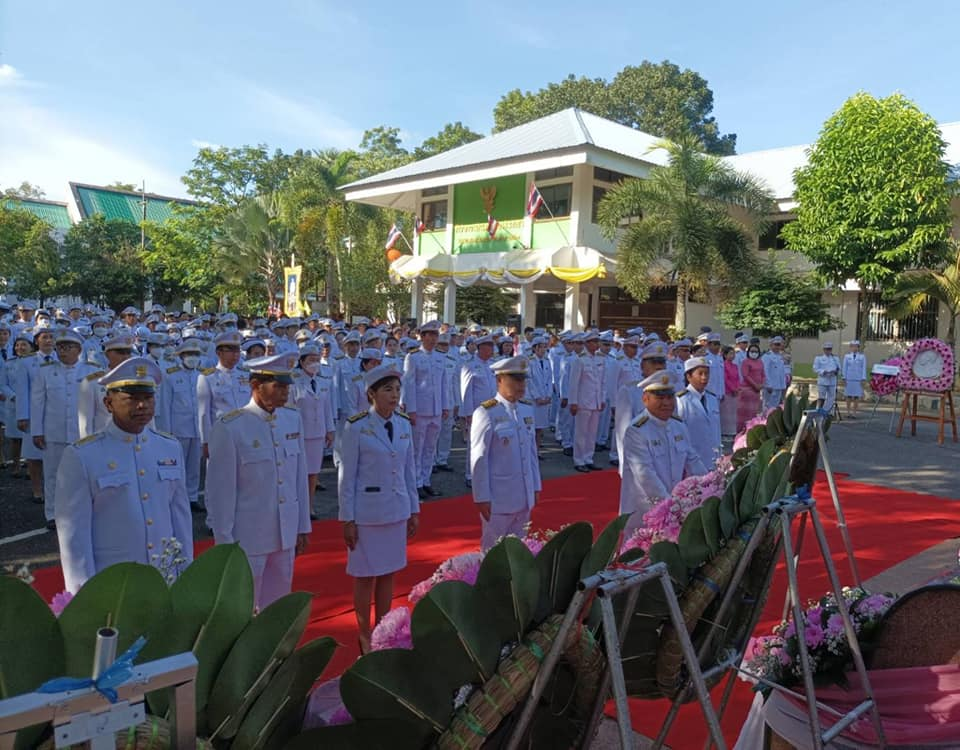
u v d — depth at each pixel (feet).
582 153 68.64
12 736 3.76
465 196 86.74
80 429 21.99
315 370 27.09
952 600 9.24
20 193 172.35
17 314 57.06
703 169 62.49
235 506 13.88
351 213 96.17
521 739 5.77
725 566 8.36
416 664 5.39
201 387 25.40
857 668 8.93
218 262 108.78
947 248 60.90
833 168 63.00
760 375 45.93
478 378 37.58
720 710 10.37
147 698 4.38
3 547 21.71
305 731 5.19
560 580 6.18
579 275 71.00
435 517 25.68
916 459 38.91
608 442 44.39
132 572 4.52
